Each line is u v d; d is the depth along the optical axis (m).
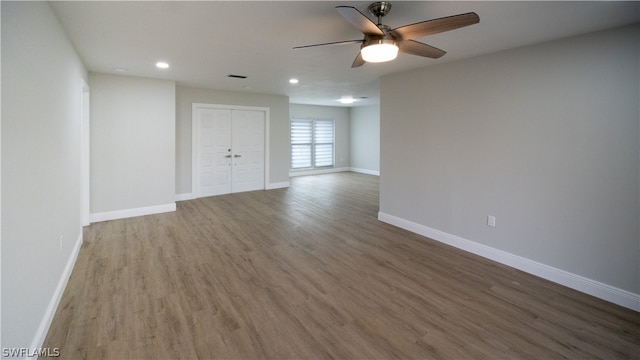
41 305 2.10
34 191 1.97
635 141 2.55
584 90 2.80
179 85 6.01
